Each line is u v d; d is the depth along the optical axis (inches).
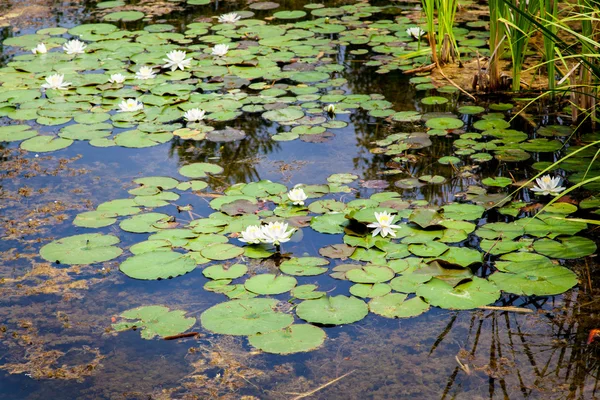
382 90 197.2
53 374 91.7
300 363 92.5
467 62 217.5
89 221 127.4
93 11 285.1
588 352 92.0
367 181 142.7
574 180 139.2
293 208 131.3
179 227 126.2
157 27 258.4
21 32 255.6
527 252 114.2
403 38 239.5
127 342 97.6
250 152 160.6
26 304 106.7
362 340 96.8
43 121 177.9
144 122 176.4
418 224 122.5
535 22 133.3
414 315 98.7
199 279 112.1
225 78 206.4
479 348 94.0
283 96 194.2
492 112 178.7
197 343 97.0
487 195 134.6
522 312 101.3
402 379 88.7
